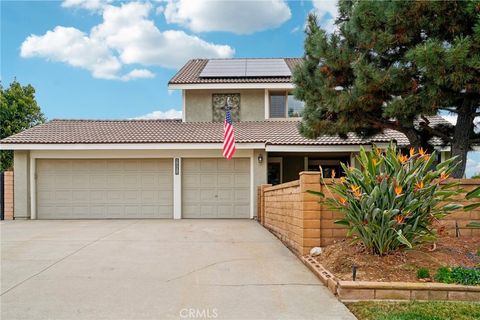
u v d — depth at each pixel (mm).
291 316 4301
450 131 10688
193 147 14031
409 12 8234
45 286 5422
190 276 5887
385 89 8828
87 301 4816
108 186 14672
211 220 13750
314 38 10250
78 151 14469
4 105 25562
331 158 17141
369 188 5480
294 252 7473
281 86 16438
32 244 8539
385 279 5031
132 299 4879
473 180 6250
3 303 4758
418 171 5465
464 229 6277
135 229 10953
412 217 5328
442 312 4242
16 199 14344
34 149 14117
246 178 14688
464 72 7523
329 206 6027
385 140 13461
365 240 5621
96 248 8039
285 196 8523
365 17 8797
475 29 7414
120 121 17531
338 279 5137
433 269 5215
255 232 10281
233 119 17078
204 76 17016
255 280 5637
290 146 13727
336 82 10102
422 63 7668
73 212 14609
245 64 18812
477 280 4836
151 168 14719
